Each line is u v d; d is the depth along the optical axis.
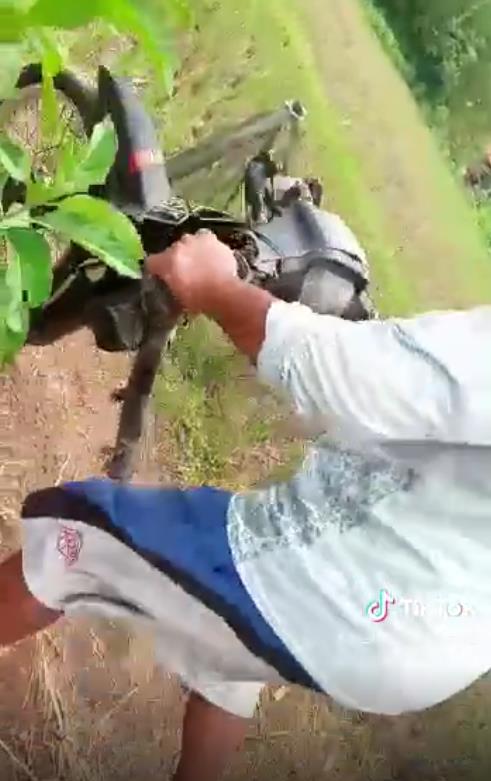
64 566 1.45
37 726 1.98
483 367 1.16
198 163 2.04
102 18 0.84
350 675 1.34
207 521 1.39
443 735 2.69
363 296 1.85
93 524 1.42
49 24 0.82
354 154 4.96
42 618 1.53
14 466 2.17
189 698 1.66
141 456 2.51
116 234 0.92
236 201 2.26
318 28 5.25
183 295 1.33
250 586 1.35
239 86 3.54
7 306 0.88
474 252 5.64
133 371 1.83
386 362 1.19
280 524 1.35
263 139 2.17
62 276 1.63
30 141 1.86
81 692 2.07
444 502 1.26
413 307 4.66
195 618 1.40
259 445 2.78
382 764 2.55
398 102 5.90
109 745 2.07
